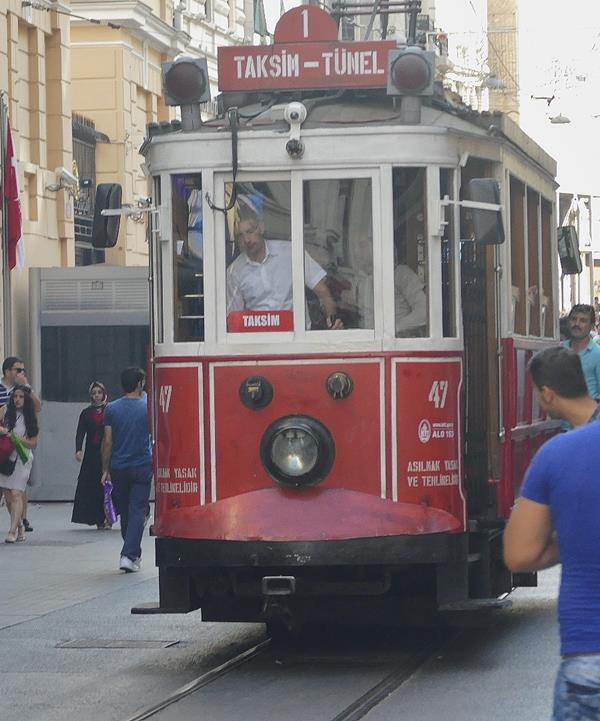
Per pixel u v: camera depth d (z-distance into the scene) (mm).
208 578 15641
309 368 15086
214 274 15383
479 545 16047
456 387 15406
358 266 15234
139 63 52875
